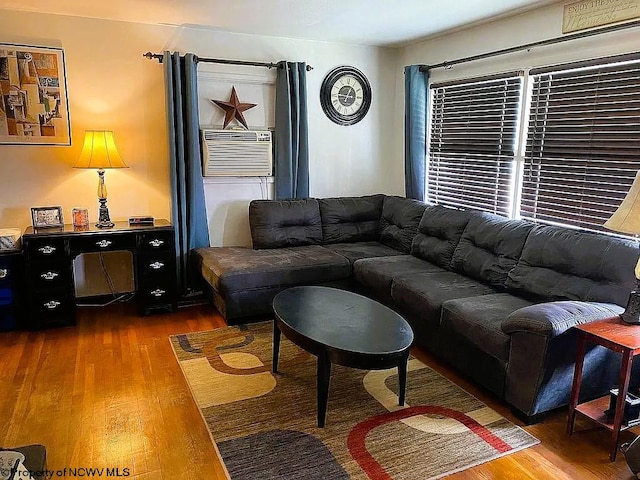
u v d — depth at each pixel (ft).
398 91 16.20
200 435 7.41
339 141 15.71
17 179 12.17
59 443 7.16
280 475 6.54
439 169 14.79
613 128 9.58
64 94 12.23
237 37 13.74
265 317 12.37
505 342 8.04
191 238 13.66
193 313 12.78
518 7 10.96
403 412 8.16
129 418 7.83
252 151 14.15
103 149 11.86
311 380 9.20
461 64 13.39
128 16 12.03
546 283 9.29
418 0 10.51
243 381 9.11
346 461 6.86
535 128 11.32
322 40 14.66
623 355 6.66
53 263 11.33
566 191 10.69
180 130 13.01
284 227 14.08
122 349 10.47
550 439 7.46
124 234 11.91
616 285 8.26
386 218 15.03
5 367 9.53
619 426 6.86
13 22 11.53
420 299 10.07
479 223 11.46
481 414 8.13
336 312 8.84
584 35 9.80
